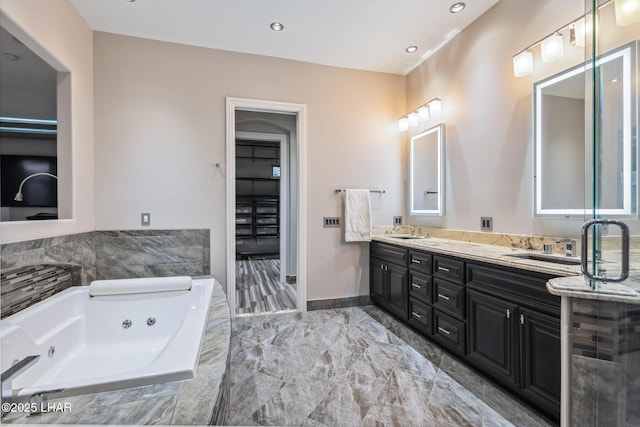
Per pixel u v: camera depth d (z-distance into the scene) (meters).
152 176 2.83
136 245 2.79
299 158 3.28
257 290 4.21
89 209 2.59
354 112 3.46
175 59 2.89
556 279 1.37
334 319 3.06
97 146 2.69
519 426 1.52
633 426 1.14
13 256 1.68
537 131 2.07
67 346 1.90
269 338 2.61
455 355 2.27
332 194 3.39
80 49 2.46
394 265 2.96
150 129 2.83
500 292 1.81
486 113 2.50
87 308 2.08
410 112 3.44
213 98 2.99
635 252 1.23
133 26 2.64
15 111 3.44
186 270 2.92
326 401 1.74
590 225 1.24
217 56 3.01
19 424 0.87
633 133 1.30
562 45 1.90
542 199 2.04
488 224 2.49
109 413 0.90
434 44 2.98
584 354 1.22
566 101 1.91
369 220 3.39
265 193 7.55
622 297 1.14
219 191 3.01
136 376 1.04
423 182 3.29
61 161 2.30
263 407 1.69
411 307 2.68
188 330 1.45
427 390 1.85
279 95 3.19
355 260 3.48
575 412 1.25
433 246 2.44
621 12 1.38
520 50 2.21
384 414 1.63
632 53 1.36
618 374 1.16
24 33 1.78
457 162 2.82
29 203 3.55
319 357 2.27
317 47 3.01
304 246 3.29
